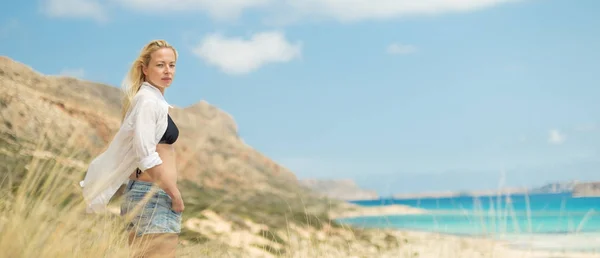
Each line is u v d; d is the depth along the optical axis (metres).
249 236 6.35
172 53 3.56
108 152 3.28
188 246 5.27
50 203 2.68
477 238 4.99
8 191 2.75
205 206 5.29
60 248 2.60
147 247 3.22
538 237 7.11
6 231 2.48
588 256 7.48
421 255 5.17
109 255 2.92
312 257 5.08
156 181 3.31
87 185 3.00
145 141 3.27
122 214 3.42
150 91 3.44
